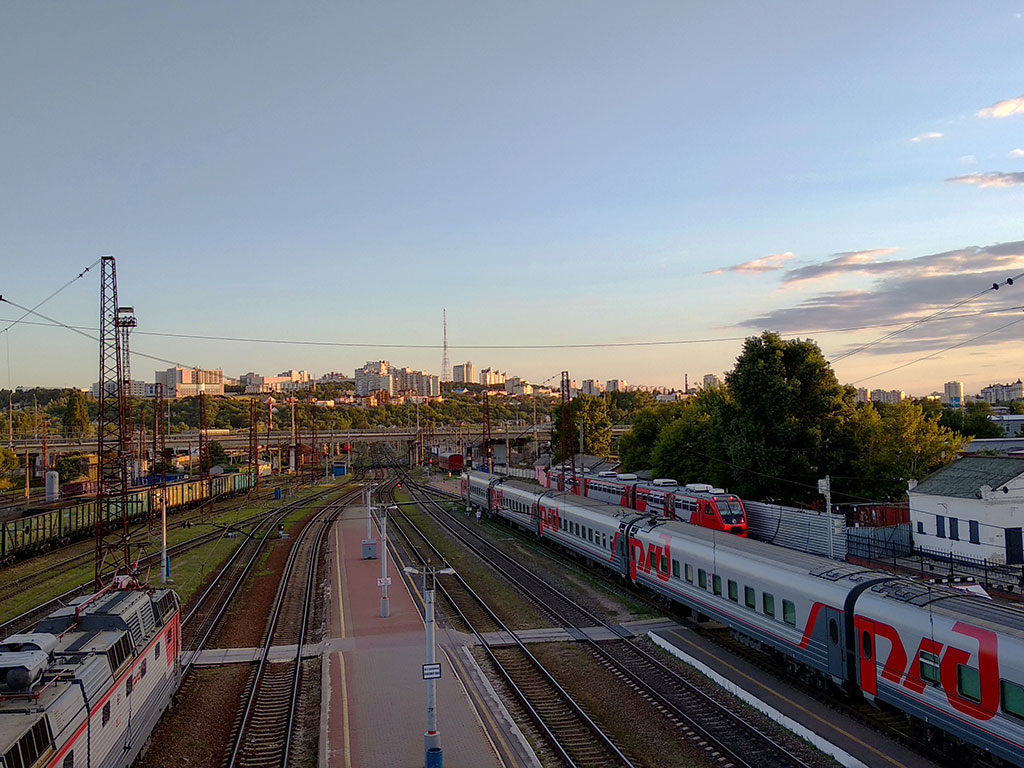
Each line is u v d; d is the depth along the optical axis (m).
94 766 15.68
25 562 53.34
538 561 50.12
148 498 73.38
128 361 44.19
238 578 47.00
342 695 23.78
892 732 20.19
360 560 51.59
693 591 31.31
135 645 19.25
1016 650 16.45
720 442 61.28
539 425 174.38
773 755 18.98
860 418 55.34
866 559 40.69
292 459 171.62
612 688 24.47
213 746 20.97
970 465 42.09
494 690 24.23
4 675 14.30
